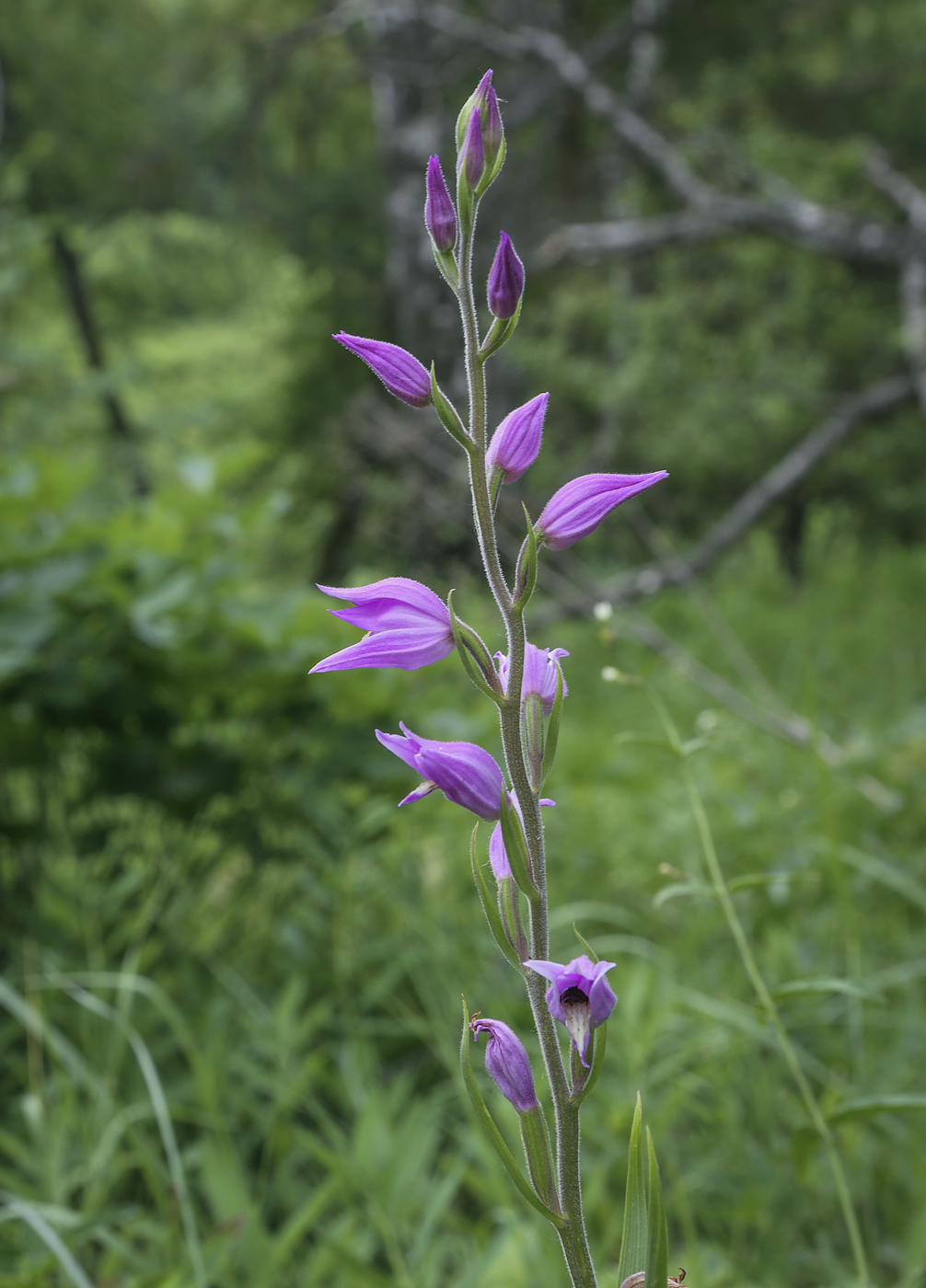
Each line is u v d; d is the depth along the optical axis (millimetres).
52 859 3465
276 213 13312
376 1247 2352
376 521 10211
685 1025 2941
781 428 10914
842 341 11648
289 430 13781
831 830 2586
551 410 11242
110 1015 2484
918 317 9383
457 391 9289
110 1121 2494
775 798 4445
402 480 9453
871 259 9586
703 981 3117
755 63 13688
